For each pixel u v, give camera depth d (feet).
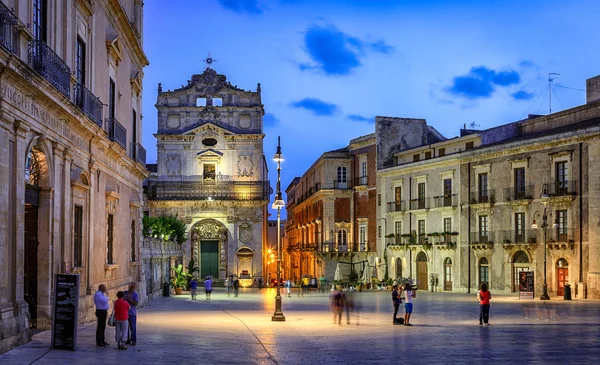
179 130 250.37
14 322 57.21
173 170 248.93
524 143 173.88
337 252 251.60
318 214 266.16
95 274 89.20
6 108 55.16
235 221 247.29
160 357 55.72
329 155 256.73
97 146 89.35
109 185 98.07
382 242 230.27
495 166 184.44
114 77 101.55
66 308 57.72
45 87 62.69
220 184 247.50
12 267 58.18
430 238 205.98
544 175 169.48
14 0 58.29
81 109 78.28
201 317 101.35
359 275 248.93
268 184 249.55
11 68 53.93
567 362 55.52
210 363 53.06
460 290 193.88
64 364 50.11
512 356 59.06
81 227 82.38
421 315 107.76
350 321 95.71
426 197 209.87
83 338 67.41
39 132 64.08
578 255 158.71
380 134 236.02
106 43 95.40
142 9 128.47
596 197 155.33
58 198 71.61
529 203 173.27
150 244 153.58
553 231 164.76
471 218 191.72
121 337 59.93
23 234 60.39
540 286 169.07
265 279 260.21
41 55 62.90
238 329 82.02
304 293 200.54
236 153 249.75
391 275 225.15
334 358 57.52
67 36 74.49
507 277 179.01
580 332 79.15
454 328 85.15
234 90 252.01
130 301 63.77
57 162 70.90
